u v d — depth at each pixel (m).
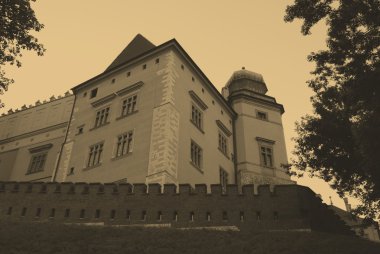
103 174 33.88
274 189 26.00
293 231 24.09
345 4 20.64
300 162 25.28
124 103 37.72
